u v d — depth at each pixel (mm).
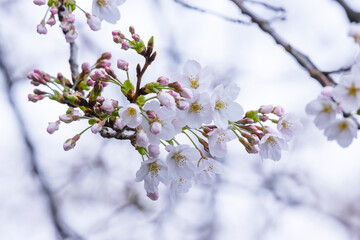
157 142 1044
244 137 1071
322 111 1035
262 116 1074
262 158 1083
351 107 1023
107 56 1085
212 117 1047
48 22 1103
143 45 1048
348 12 1135
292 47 1133
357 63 1028
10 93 1529
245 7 1178
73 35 1104
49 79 1066
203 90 1069
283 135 1080
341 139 1036
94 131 1037
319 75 1103
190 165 1063
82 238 1549
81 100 1055
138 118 1028
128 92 1058
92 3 1110
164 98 1029
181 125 1048
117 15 1121
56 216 1556
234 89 1062
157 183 1060
